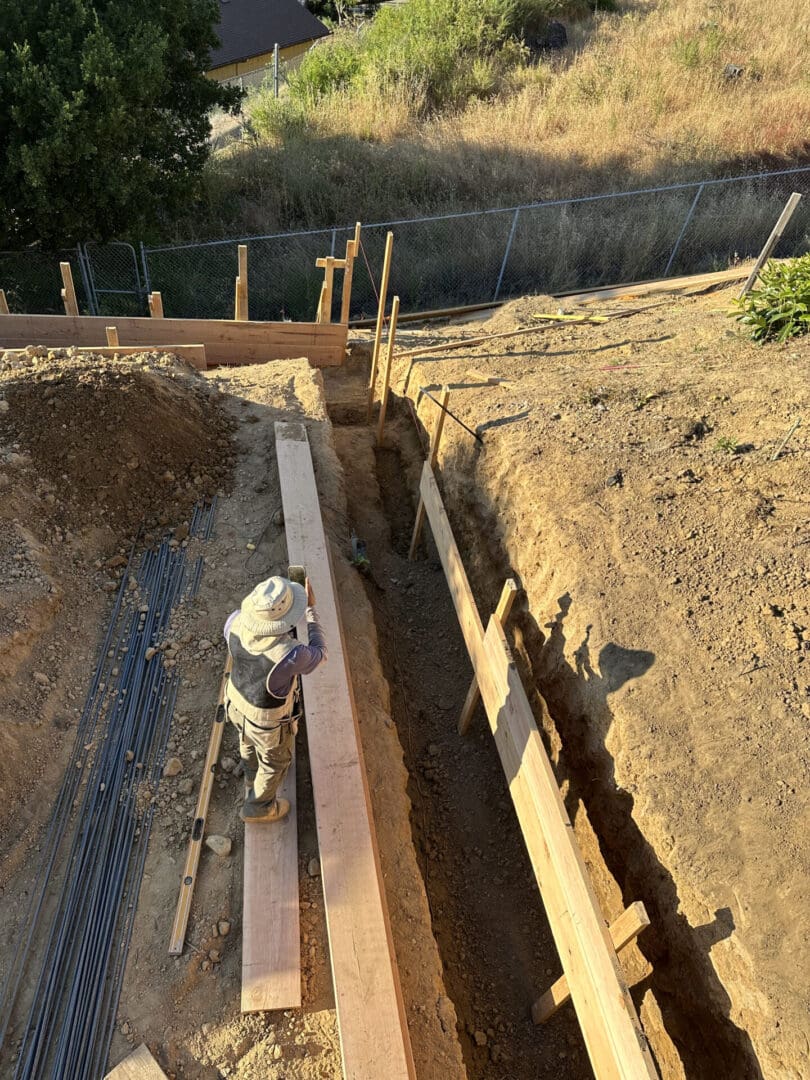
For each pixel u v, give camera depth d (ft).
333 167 51.08
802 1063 9.88
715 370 24.61
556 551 17.56
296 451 22.79
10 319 30.09
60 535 18.58
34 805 14.10
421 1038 12.32
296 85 63.46
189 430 22.79
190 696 16.24
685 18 71.61
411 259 44.32
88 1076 11.12
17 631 15.83
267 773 12.70
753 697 13.69
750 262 43.32
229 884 13.23
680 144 54.80
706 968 11.53
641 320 33.40
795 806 12.12
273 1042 11.39
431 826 17.39
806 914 10.97
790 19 70.85
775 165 53.62
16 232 39.22
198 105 43.11
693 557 16.55
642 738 13.67
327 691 15.84
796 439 19.25
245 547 20.01
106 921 12.73
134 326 31.01
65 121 33.50
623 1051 10.01
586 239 45.32
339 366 33.60
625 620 15.49
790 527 16.74
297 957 12.17
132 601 18.24
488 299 43.93
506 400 24.31
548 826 12.64
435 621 21.85
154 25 36.32
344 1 92.48
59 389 20.66
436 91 61.77
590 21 74.02
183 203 43.60
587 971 11.09
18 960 12.25
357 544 22.21
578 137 56.08
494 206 49.29
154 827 14.02
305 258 42.80
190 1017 11.68
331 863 13.00
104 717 15.74
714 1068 11.45
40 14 34.60
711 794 12.67
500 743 15.11
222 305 41.86
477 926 15.79
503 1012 14.57
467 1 67.51
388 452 28.55
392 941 12.73
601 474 19.29
